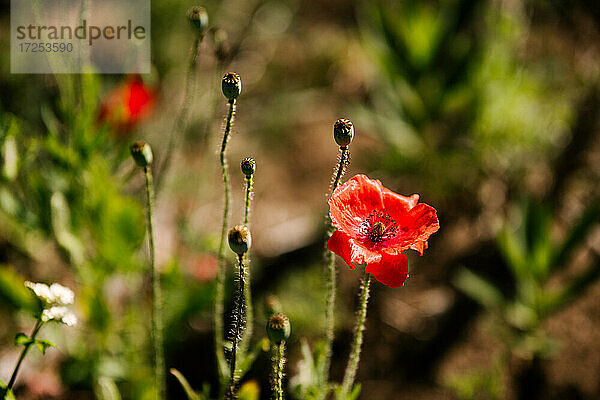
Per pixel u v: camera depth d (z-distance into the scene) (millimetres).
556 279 1419
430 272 1470
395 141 1567
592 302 1402
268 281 1428
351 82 1971
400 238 1077
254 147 1746
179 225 1365
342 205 1072
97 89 1251
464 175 1570
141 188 1396
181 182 1465
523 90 1562
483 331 1392
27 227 1264
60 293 1075
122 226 1255
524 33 1652
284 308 1377
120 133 1327
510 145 1555
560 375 1349
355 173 1712
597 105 1461
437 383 1360
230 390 1099
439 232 1534
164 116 1583
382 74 1612
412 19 1547
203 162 1310
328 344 1119
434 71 1541
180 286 1304
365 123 1566
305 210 1642
